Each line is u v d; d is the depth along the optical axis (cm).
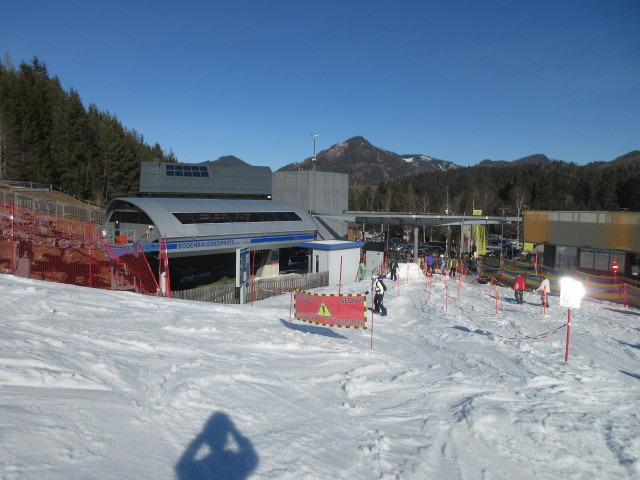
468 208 8975
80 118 6228
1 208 2511
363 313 1196
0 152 5022
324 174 4600
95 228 2900
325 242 3056
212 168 4497
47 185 5378
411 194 10294
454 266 3353
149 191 4244
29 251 1939
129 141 7631
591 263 2912
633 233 2731
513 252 5509
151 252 2775
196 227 2870
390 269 2998
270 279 2398
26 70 6731
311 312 1240
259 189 4647
